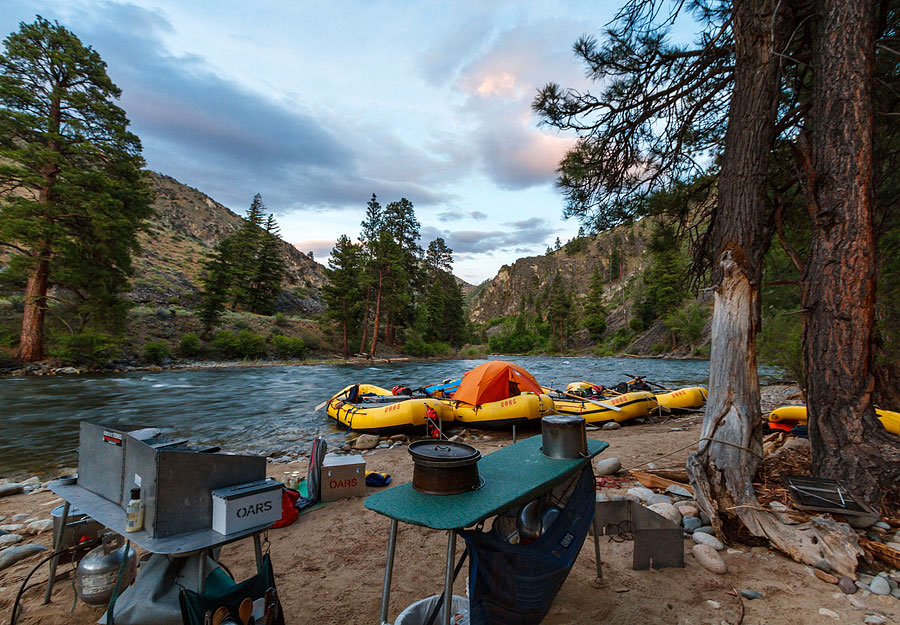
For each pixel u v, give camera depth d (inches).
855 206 155.8
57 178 951.6
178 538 81.1
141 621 83.5
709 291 178.2
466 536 74.7
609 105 252.7
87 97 1002.1
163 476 79.4
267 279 2222.0
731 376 161.0
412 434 398.0
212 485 87.3
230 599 81.7
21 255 912.3
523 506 100.6
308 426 438.6
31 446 350.3
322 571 131.4
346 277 1729.8
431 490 81.0
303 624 103.3
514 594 78.1
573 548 91.8
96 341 962.7
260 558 91.7
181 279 2108.8
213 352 1309.1
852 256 156.1
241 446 357.4
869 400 153.4
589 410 410.0
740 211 168.9
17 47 933.8
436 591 118.1
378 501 78.8
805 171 175.2
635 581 118.8
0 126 894.4
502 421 377.4
